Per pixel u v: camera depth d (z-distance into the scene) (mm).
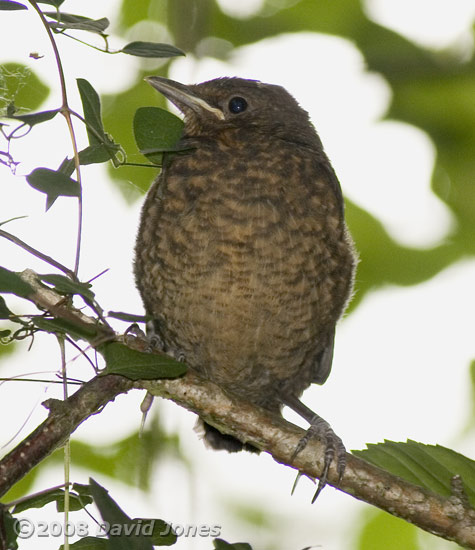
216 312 10047
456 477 8188
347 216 13492
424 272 13609
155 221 10102
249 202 9859
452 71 13773
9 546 6457
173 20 13133
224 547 6543
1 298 6637
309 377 11000
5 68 10758
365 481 8367
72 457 12289
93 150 7547
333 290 10250
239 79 11398
